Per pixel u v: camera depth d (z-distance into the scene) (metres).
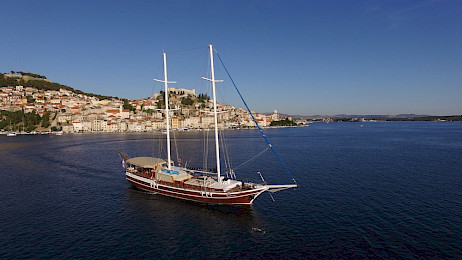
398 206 45.06
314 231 36.41
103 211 44.94
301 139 195.88
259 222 39.84
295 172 74.25
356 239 33.88
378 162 88.81
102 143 165.25
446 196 50.28
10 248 32.69
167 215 42.91
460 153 108.25
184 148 140.38
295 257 30.42
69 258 30.66
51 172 75.56
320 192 53.66
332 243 33.12
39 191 56.62
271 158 101.50
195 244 33.94
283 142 171.62
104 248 32.97
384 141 168.62
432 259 29.33
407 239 33.66
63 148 136.12
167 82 54.41
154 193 53.97
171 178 50.03
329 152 117.38
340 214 41.91
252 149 134.00
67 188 58.84
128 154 116.19
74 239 35.22
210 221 40.56
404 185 58.47
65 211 45.06
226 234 36.44
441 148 126.19
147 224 39.81
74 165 86.56
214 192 44.81
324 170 76.25
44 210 45.53
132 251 32.34
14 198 51.94
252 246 33.12
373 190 54.66
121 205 47.66
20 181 65.31
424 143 151.12
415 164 84.25
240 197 43.50
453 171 73.00
